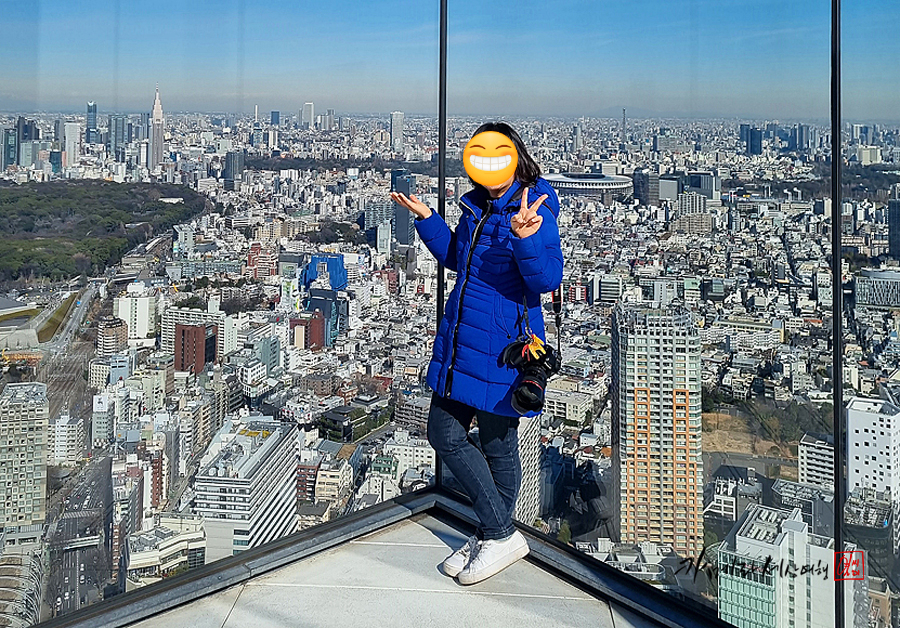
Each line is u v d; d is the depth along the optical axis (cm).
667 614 215
